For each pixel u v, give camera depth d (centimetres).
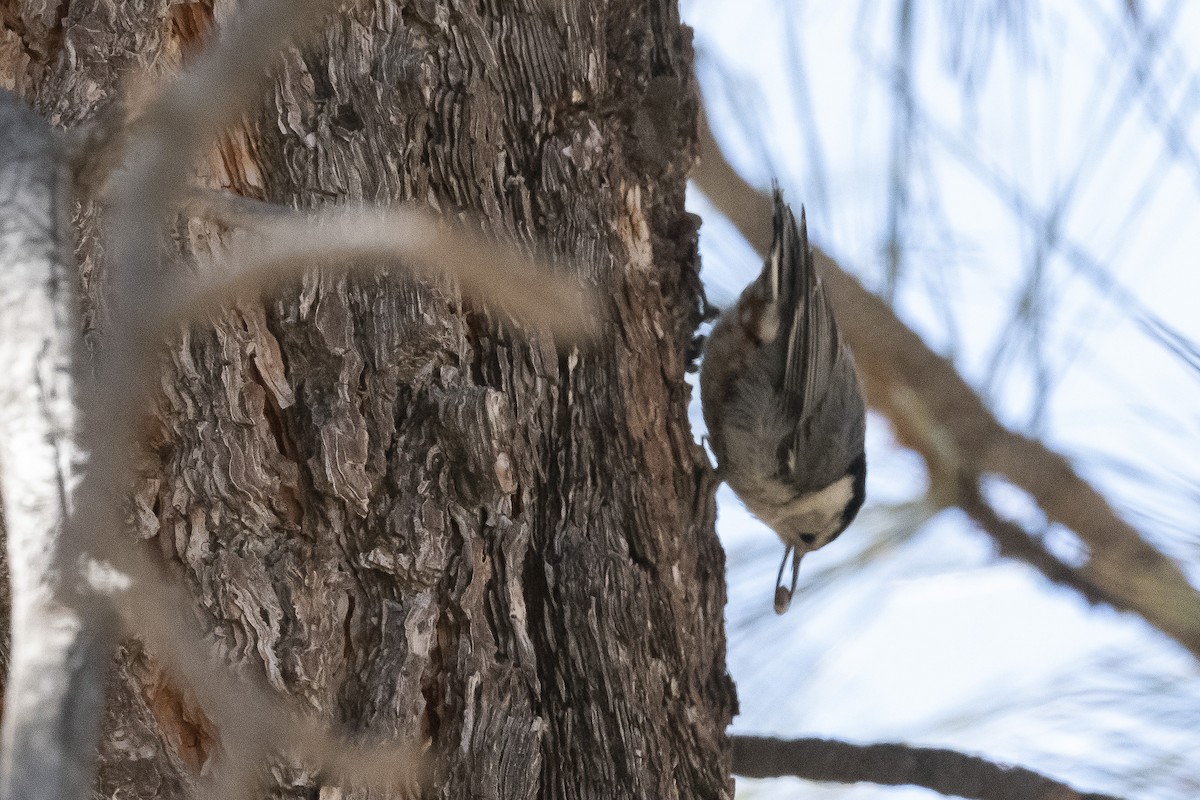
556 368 516
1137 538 664
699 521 588
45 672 127
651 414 562
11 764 121
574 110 562
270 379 452
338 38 497
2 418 139
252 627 428
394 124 499
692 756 526
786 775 649
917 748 646
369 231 151
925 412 692
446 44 523
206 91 146
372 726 432
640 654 509
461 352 484
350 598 450
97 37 454
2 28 458
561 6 556
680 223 625
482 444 466
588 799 478
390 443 465
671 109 600
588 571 500
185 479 433
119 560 135
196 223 432
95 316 406
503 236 523
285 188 478
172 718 408
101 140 174
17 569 133
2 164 168
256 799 399
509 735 457
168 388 435
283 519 445
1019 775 631
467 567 462
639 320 573
